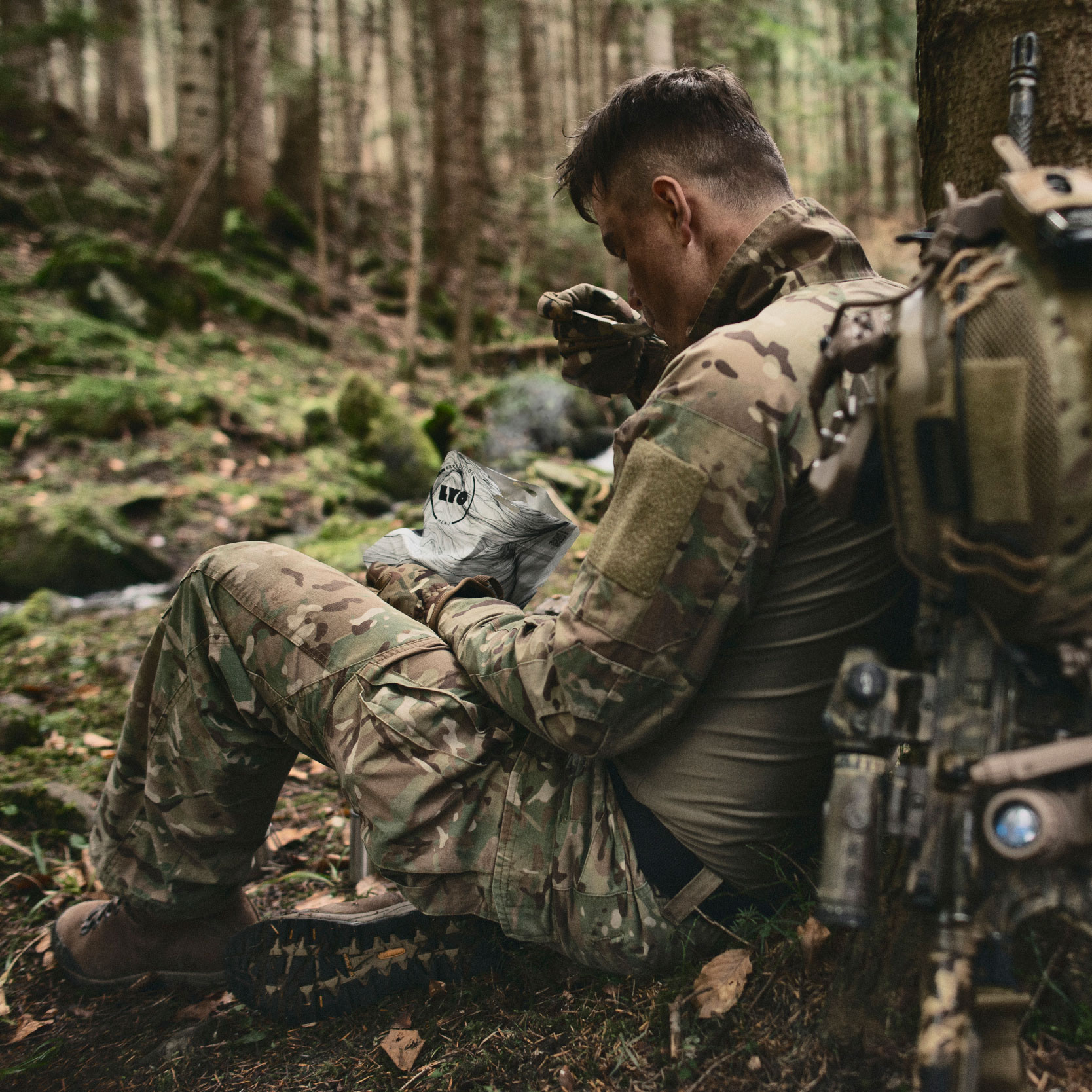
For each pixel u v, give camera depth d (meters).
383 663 1.44
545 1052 1.42
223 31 10.67
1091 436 0.86
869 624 1.26
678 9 9.55
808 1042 1.25
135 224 9.83
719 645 1.26
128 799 1.69
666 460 1.20
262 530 5.57
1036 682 0.95
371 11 11.75
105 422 6.08
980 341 0.90
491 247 15.15
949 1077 0.91
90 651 3.94
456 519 1.63
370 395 6.95
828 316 1.24
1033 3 1.39
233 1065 1.59
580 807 1.38
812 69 10.55
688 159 1.40
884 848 1.28
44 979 1.98
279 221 12.27
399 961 1.61
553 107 18.84
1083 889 0.94
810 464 1.19
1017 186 0.91
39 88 11.46
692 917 1.39
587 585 1.26
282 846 2.49
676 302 1.49
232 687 1.53
